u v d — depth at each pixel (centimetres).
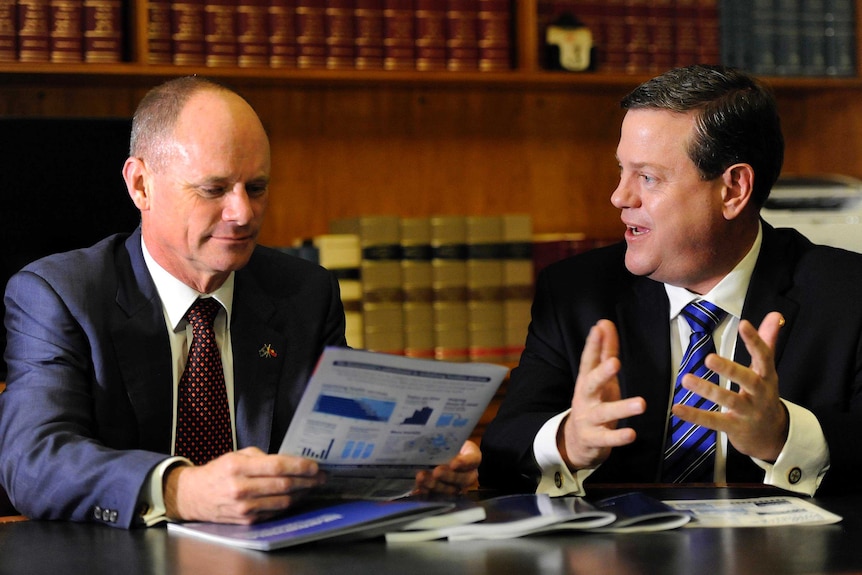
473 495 169
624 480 191
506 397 201
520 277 316
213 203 168
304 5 303
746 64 334
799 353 188
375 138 339
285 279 194
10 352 174
